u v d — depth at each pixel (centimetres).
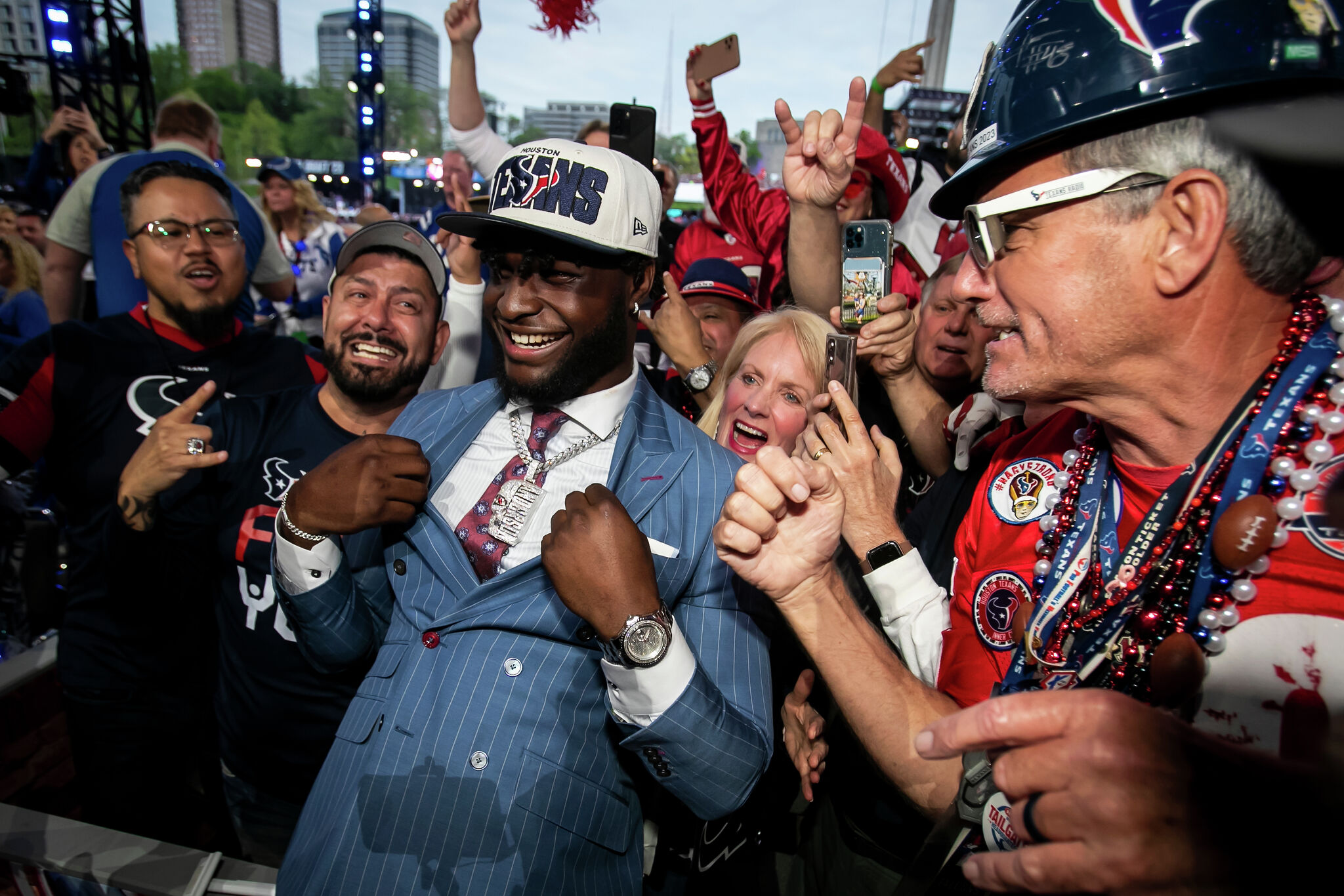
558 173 113
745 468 91
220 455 159
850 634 96
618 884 114
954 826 89
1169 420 79
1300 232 66
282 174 631
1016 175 78
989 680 99
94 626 191
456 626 112
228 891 128
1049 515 95
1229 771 49
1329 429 67
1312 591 66
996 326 85
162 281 202
